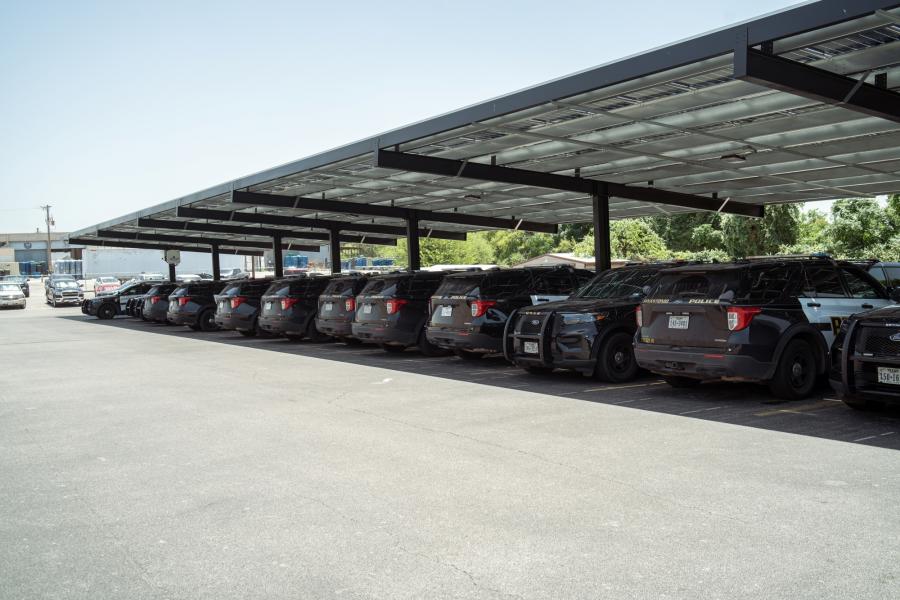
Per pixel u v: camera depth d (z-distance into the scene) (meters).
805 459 6.45
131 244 44.59
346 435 7.90
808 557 4.34
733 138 14.23
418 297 15.60
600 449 6.98
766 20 8.53
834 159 16.47
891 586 3.94
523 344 11.62
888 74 10.55
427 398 10.15
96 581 4.29
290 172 18.78
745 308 8.83
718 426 7.88
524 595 3.95
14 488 6.25
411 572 4.29
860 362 7.95
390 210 25.98
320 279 19.72
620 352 11.20
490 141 14.93
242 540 4.88
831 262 9.93
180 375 13.30
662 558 4.38
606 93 11.30
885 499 5.33
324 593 4.05
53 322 31.59
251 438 7.89
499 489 5.81
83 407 10.20
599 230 19.47
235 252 48.47
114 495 5.97
